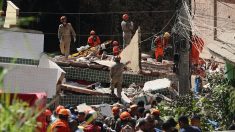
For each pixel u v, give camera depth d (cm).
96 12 5378
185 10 2811
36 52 2330
